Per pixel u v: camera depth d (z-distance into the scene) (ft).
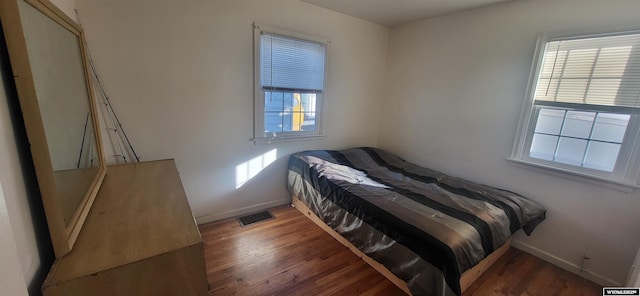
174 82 7.25
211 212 8.69
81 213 3.38
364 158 10.45
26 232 2.49
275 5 8.41
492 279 6.63
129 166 6.06
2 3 2.21
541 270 7.06
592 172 6.65
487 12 8.22
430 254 5.03
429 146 10.42
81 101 4.21
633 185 5.97
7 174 2.26
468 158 9.20
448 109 9.61
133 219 3.51
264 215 9.38
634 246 6.16
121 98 6.64
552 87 7.11
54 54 3.22
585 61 6.53
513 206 6.86
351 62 10.74
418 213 6.10
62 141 3.14
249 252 7.22
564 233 7.17
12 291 1.80
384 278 6.40
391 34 11.44
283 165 10.02
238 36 7.97
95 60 6.19
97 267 2.58
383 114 12.23
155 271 2.83
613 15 6.04
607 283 6.51
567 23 6.70
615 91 6.16
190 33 7.23
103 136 6.58
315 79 9.95
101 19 6.11
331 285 6.11
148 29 6.68
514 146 7.95
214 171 8.45
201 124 7.90
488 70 8.35
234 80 8.18
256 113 8.79
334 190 7.64
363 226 6.53
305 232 8.34
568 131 6.98
